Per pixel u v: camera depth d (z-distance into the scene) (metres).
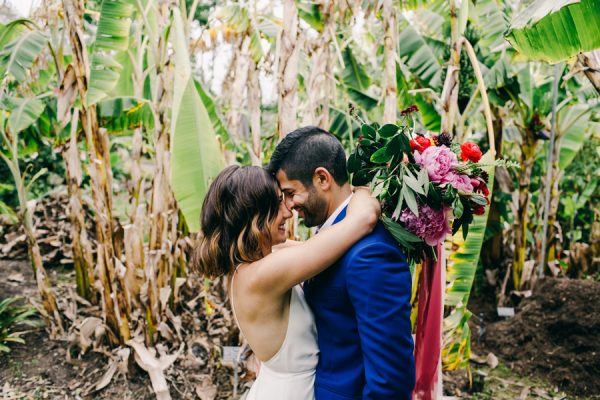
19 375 2.89
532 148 4.09
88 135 2.81
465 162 1.32
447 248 2.64
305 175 1.34
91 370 2.95
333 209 1.38
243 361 2.99
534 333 3.50
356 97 4.20
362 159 1.33
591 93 4.20
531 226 4.68
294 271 1.21
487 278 4.58
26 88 3.69
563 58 1.96
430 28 4.30
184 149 2.34
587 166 5.50
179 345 3.15
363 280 1.15
